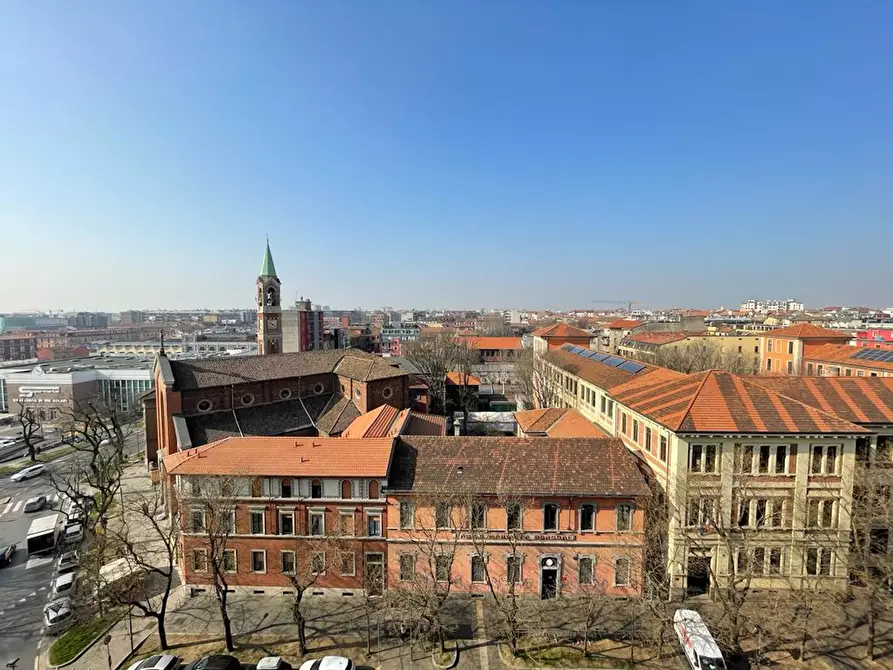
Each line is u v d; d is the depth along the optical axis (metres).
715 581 33.66
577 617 36.91
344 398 70.62
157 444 69.00
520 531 38.88
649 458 44.22
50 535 50.31
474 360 126.06
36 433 98.62
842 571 38.19
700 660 30.23
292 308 145.25
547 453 41.62
